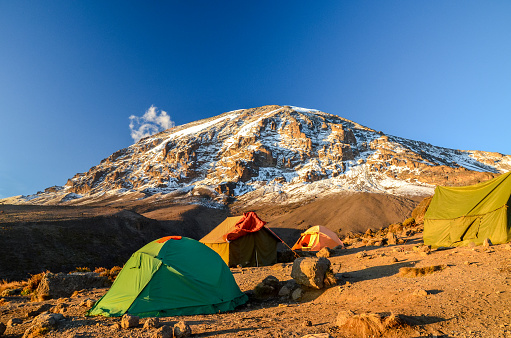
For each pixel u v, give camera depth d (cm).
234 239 2122
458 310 613
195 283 945
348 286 992
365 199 16112
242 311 927
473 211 1583
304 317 734
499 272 869
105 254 7562
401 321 548
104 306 902
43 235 7100
